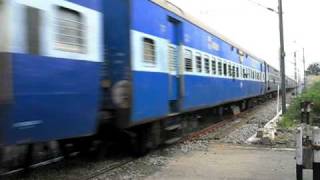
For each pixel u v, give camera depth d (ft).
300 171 28.71
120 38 36.76
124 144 41.42
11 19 23.26
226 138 54.39
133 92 36.76
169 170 35.60
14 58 23.44
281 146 48.65
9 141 23.63
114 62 36.88
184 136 54.13
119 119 36.32
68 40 28.04
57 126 27.20
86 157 39.01
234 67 83.15
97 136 38.22
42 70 25.59
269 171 35.19
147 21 39.88
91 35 30.37
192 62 53.93
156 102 41.65
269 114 94.99
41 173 32.96
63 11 27.61
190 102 52.60
